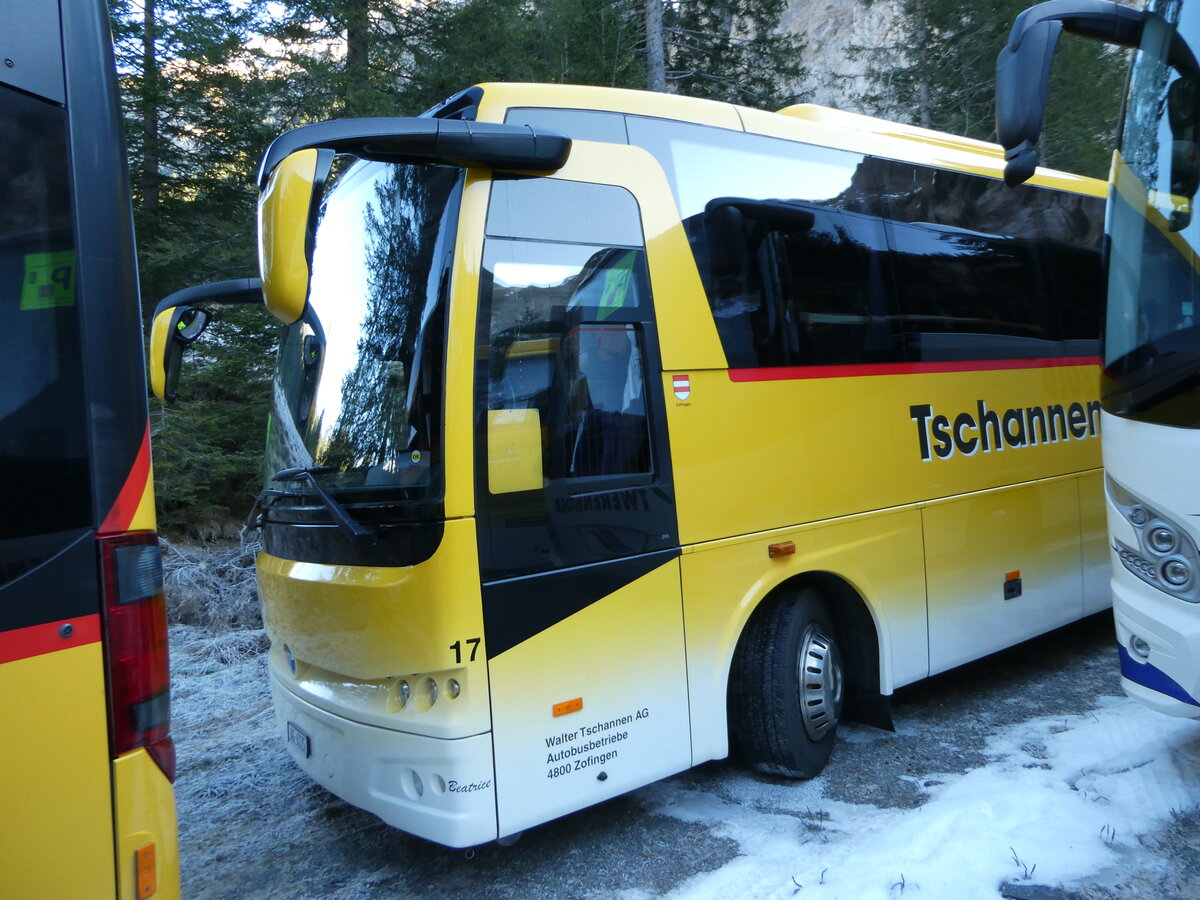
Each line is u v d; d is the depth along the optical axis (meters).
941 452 4.66
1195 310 3.21
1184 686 3.22
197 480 10.30
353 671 3.21
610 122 3.61
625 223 3.54
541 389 3.22
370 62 12.44
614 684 3.31
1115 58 17.55
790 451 3.93
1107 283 3.62
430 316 3.10
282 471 3.60
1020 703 4.98
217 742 5.16
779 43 19.84
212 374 10.46
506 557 3.07
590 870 3.43
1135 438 3.37
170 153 11.39
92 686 2.06
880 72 20.34
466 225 3.12
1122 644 3.50
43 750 1.98
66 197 2.14
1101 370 3.62
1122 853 3.20
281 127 11.79
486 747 2.99
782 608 4.03
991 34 17.91
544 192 3.33
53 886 1.98
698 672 3.57
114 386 2.16
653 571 3.44
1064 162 16.75
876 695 4.35
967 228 5.10
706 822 3.75
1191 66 3.44
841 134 4.56
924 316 4.70
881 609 4.28
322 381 3.52
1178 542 3.23
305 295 2.86
